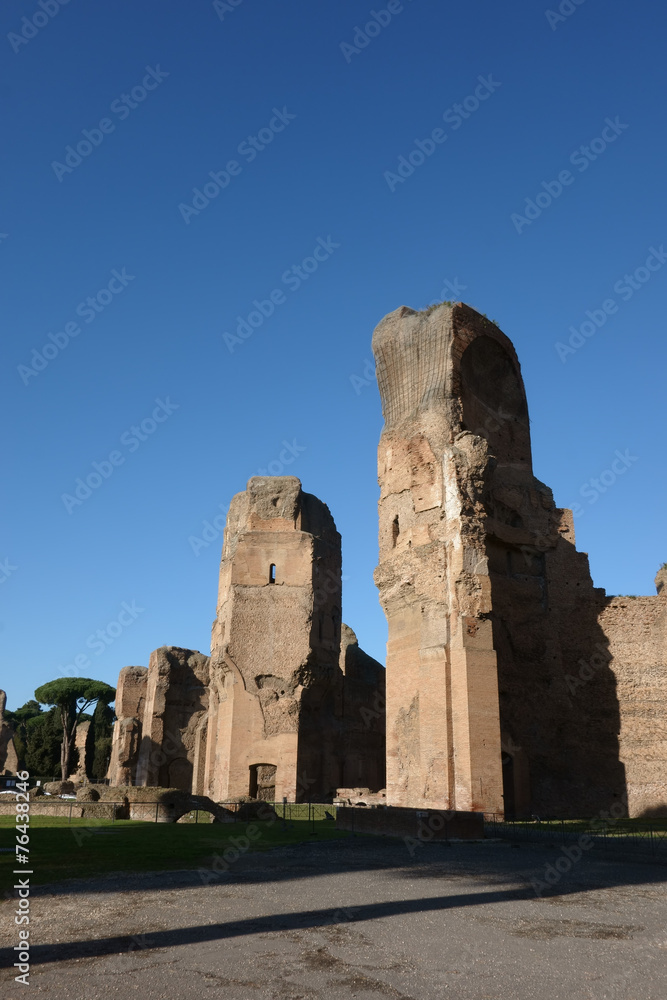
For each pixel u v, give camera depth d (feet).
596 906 40.14
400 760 111.04
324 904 39.75
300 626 182.60
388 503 125.29
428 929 34.27
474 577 106.93
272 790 172.45
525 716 116.06
